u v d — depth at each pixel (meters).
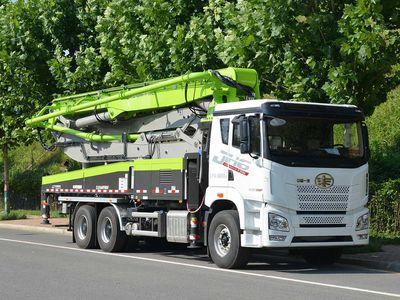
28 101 23.41
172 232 14.09
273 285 10.55
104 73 21.56
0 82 23.36
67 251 15.96
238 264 12.38
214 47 16.50
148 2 18.03
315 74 14.20
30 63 22.88
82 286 10.37
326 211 12.18
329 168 12.23
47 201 18.88
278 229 11.81
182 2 17.97
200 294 9.64
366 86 14.81
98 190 16.55
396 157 20.86
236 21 14.93
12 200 32.97
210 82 14.02
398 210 17.61
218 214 12.77
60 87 22.14
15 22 22.77
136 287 10.27
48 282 10.77
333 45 13.94
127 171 15.46
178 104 14.96
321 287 10.39
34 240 19.12
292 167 11.96
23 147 38.81
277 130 12.03
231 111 12.68
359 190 12.52
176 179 13.94
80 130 18.36
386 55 14.01
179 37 17.02
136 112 16.33
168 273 11.91
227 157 12.62
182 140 14.95
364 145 12.71
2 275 11.59
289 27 14.09
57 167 34.12
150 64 18.31
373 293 9.86
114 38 19.69
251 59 14.95
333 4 14.37
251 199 12.10
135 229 15.22
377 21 13.25
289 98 15.70
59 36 22.95
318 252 13.84
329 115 12.45
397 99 26.58
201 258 14.73
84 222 16.94
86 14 22.78
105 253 15.64
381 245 15.52
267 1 13.84
